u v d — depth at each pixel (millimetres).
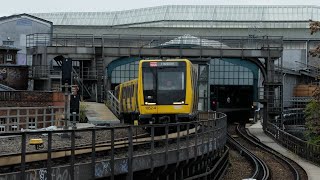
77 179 12766
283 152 39188
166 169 18016
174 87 30766
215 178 25234
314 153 34062
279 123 52719
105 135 18109
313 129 39188
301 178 26797
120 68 64188
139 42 65375
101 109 44719
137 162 15602
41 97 30969
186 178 20547
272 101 52250
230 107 69250
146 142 17422
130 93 37219
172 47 52719
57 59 55531
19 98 30500
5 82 48688
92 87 52281
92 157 13305
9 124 23062
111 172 14070
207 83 53125
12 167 12039
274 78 52281
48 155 11633
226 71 66938
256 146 41750
